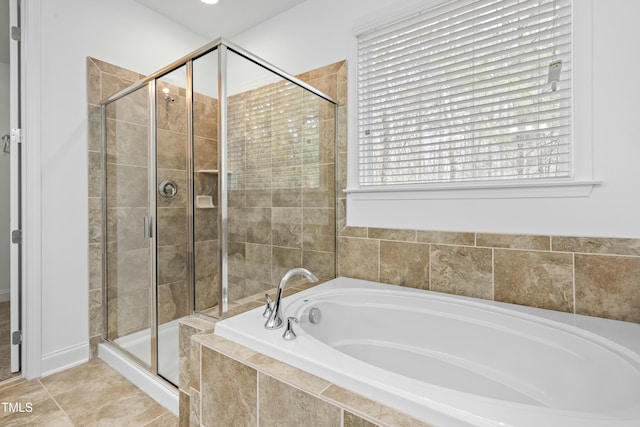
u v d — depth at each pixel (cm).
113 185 225
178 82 184
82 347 220
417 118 194
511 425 72
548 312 149
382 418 81
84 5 219
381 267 206
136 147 209
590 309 145
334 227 226
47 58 203
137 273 207
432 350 160
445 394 84
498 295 167
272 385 103
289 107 195
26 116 196
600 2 142
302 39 243
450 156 182
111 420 161
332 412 89
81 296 220
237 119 166
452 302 164
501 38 167
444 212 184
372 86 210
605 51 141
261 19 265
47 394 183
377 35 206
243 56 169
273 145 186
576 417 75
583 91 146
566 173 153
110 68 232
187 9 254
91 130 224
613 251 140
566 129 153
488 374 143
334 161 225
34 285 198
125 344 213
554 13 152
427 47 190
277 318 133
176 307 182
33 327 198
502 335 144
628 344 115
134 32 245
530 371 134
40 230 200
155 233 195
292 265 199
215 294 162
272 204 186
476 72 174
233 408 116
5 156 351
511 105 165
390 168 205
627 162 138
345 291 187
